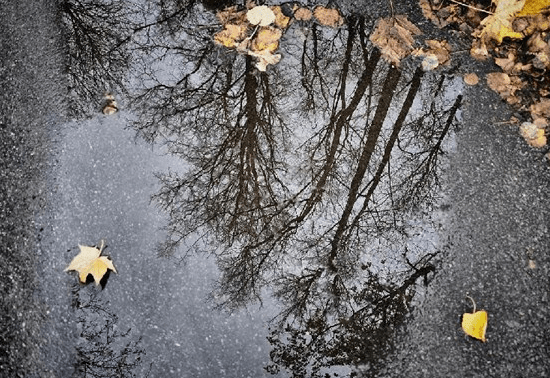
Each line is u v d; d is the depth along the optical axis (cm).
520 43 306
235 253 241
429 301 231
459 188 263
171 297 227
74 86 281
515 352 222
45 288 224
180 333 218
